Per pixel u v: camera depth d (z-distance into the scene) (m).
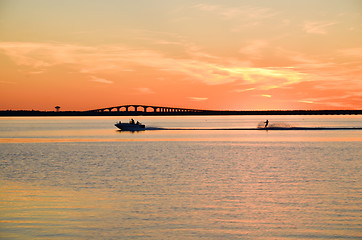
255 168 49.81
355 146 83.75
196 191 35.47
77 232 24.66
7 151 74.25
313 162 56.09
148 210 29.22
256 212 28.69
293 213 28.42
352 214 28.12
